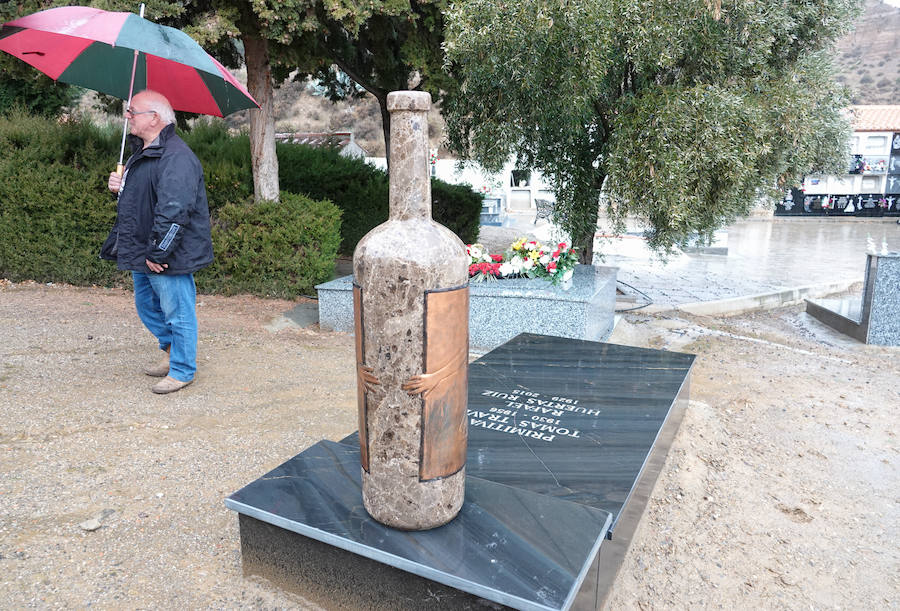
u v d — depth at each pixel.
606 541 2.28
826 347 7.27
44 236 7.56
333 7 6.24
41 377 4.37
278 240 7.53
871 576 2.86
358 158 13.16
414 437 1.98
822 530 3.23
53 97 12.59
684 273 12.48
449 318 1.91
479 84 7.13
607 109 7.59
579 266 7.50
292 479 2.45
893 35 90.75
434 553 1.97
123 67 4.63
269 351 5.54
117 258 4.03
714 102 6.24
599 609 2.36
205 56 4.14
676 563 2.88
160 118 3.80
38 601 2.20
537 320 5.88
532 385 3.88
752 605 2.63
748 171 6.45
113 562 2.45
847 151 8.49
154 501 2.91
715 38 6.69
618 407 3.51
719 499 3.46
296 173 11.56
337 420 4.00
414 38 8.13
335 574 2.15
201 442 3.55
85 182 7.45
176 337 4.21
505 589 1.81
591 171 8.14
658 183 6.36
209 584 2.36
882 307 7.29
